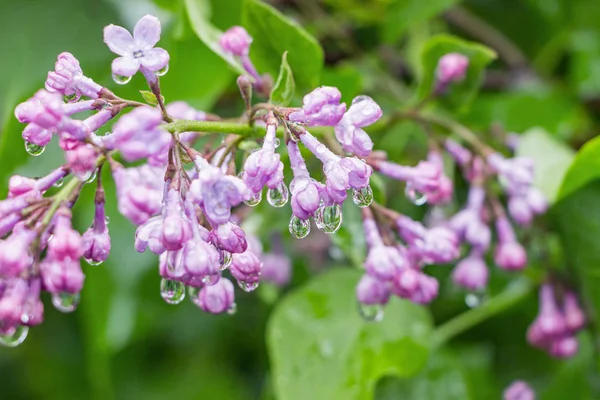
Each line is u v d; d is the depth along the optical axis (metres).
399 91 0.44
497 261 0.40
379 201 0.37
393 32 0.43
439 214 0.42
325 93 0.33
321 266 0.44
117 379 0.49
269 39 0.38
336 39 0.45
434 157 0.40
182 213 0.32
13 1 0.43
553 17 0.46
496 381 0.44
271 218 0.40
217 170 0.32
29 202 0.32
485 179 0.40
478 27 0.46
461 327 0.42
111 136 0.32
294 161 0.33
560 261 0.41
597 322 0.41
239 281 0.34
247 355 0.50
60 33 0.42
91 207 0.42
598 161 0.38
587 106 0.45
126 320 0.43
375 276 0.36
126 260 0.43
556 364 0.44
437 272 0.44
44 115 0.31
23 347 0.52
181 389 0.50
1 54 0.42
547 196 0.40
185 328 0.49
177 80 0.41
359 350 0.40
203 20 0.40
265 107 0.34
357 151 0.33
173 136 0.33
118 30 0.33
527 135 0.41
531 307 0.44
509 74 0.46
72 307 0.32
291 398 0.39
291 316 0.40
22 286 0.32
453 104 0.41
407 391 0.42
